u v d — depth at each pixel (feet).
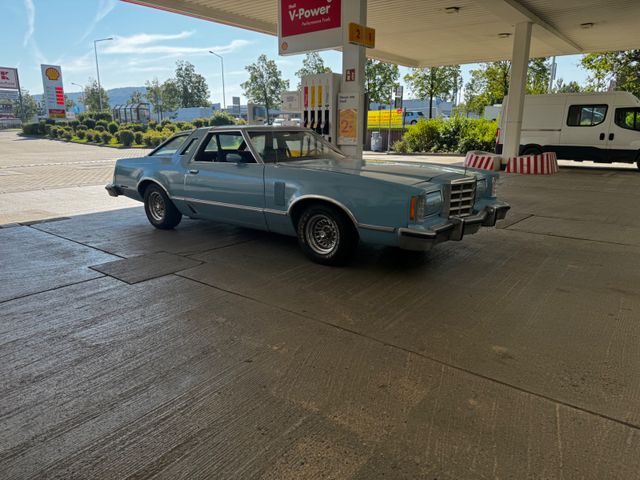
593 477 6.33
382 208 13.80
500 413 7.77
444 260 16.69
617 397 8.23
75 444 7.11
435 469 6.51
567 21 45.03
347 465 6.60
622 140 47.39
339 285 14.03
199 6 37.70
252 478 6.37
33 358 9.74
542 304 12.53
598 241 19.49
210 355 9.79
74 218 23.98
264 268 15.65
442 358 9.64
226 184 17.65
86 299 12.92
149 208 21.52
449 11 41.09
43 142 114.21
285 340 10.45
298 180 15.56
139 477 6.42
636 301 12.72
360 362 9.48
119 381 8.84
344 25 26.96
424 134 78.69
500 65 88.33
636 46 57.16
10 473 6.50
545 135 51.47
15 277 14.76
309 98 29.04
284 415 7.76
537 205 28.48
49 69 162.40
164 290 13.60
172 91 220.23
